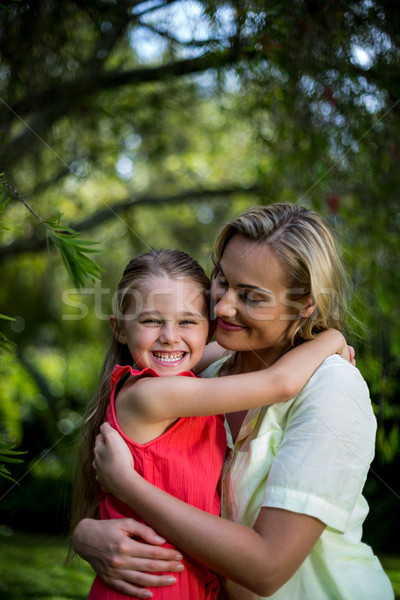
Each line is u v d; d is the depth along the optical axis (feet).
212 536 3.69
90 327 19.43
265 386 4.10
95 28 10.31
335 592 4.00
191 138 18.33
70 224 15.90
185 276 4.78
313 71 8.21
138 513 3.95
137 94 14.20
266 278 4.24
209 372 5.35
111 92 13.28
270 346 4.55
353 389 4.08
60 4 9.50
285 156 9.05
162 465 4.20
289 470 3.83
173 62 11.83
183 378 4.28
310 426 3.91
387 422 10.16
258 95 9.04
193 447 4.34
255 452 4.15
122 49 12.48
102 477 4.16
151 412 4.21
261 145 10.37
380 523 12.49
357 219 8.77
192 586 4.02
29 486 15.35
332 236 4.58
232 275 4.32
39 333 20.13
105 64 12.39
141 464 4.20
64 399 19.01
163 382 4.25
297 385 4.11
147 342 4.66
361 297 8.58
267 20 7.95
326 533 4.05
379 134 8.61
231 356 5.24
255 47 8.16
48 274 18.67
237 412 4.71
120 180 16.72
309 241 4.30
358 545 4.25
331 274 4.42
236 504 4.15
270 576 3.66
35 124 11.87
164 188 19.30
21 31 9.43
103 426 4.37
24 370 17.78
